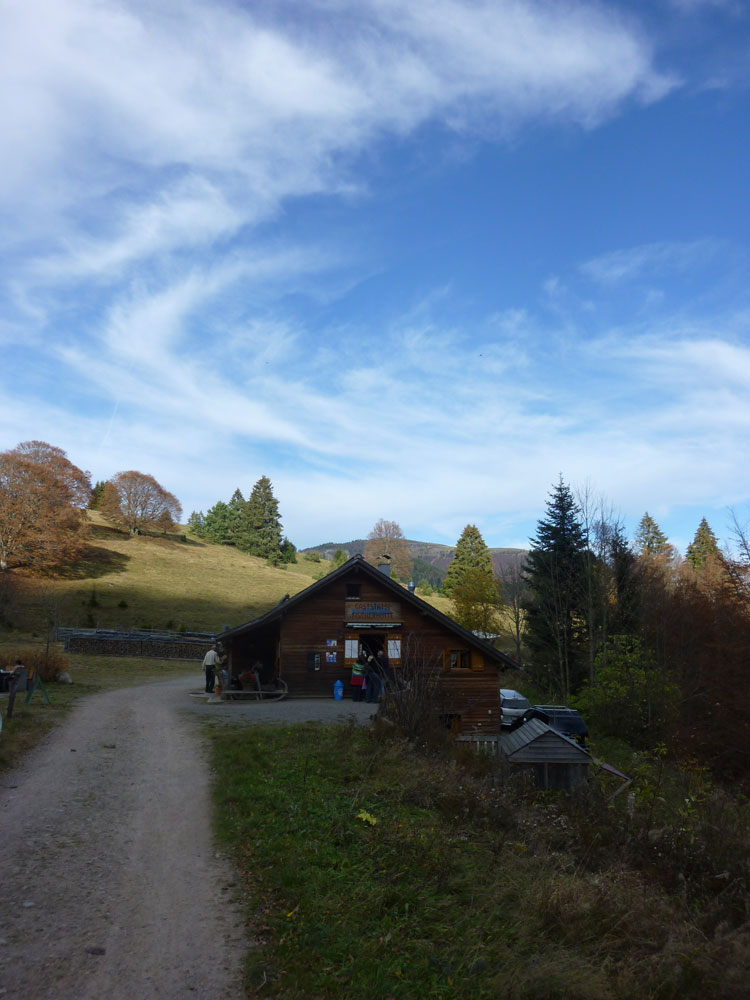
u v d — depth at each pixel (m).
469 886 7.95
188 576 86.19
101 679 34.97
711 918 7.69
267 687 29.80
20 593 64.81
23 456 73.00
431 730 16.94
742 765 26.59
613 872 8.84
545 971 5.96
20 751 14.55
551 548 45.31
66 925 6.83
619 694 30.89
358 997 5.65
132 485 104.38
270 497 120.62
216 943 6.55
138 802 11.27
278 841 9.14
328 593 30.03
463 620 54.25
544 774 14.52
